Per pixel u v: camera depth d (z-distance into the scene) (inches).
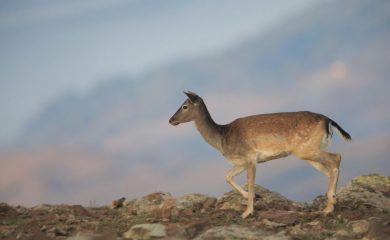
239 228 1581.0
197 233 1560.0
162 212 1763.0
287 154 1878.7
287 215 1696.6
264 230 1587.1
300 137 1843.0
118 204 1980.8
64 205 1951.3
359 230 1585.9
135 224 1646.2
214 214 1774.1
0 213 1812.3
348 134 1872.5
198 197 1996.8
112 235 1492.4
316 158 1839.3
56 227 1572.3
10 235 1545.3
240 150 1883.6
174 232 1514.5
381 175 2112.5
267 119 1879.9
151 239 1488.7
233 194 2005.4
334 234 1557.6
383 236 1524.4
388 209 1882.4
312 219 1720.0
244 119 1921.8
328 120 1865.2
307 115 1866.4
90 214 1838.1
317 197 2026.3
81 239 1459.2
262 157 1877.5
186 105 1968.5
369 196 1975.9
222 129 1940.2
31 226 1598.2
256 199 1984.5
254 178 1850.4
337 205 1879.9
